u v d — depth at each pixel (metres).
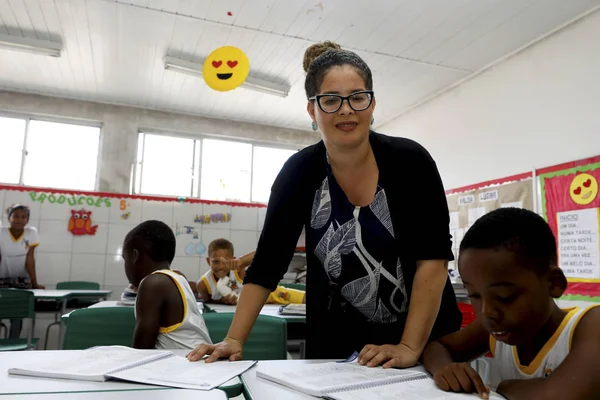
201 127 5.42
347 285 1.10
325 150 1.09
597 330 0.68
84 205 4.77
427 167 1.03
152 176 5.23
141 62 4.11
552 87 3.33
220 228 5.22
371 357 0.87
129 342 1.60
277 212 1.09
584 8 3.09
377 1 3.11
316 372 0.78
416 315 0.96
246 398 0.68
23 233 4.17
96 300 3.96
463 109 4.22
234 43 3.72
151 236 1.55
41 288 4.24
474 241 0.73
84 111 5.00
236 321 1.02
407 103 4.88
